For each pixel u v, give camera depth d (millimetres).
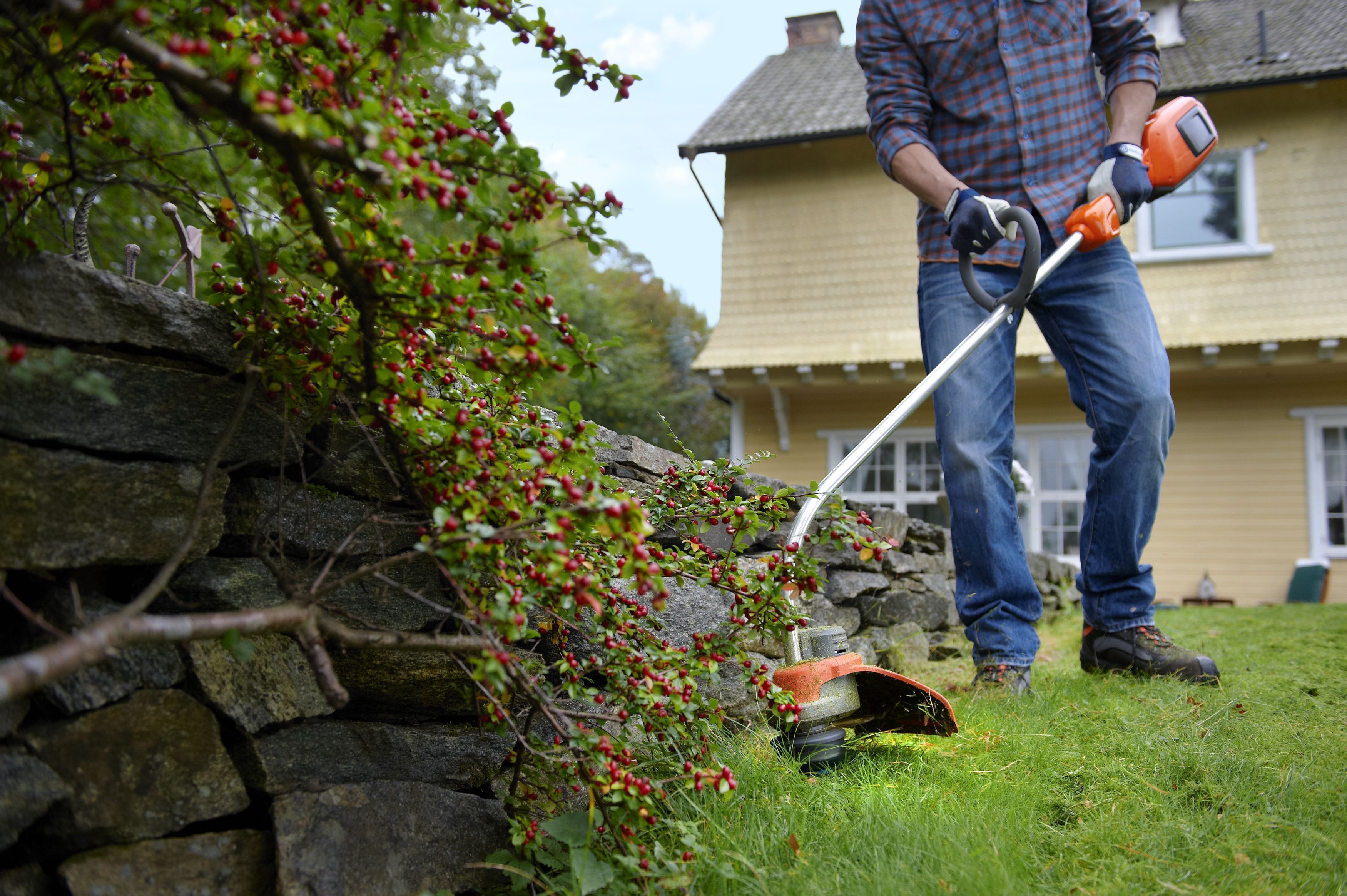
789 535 1657
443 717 1504
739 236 10500
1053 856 1382
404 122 1003
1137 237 9633
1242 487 9562
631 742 1324
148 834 1064
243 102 878
